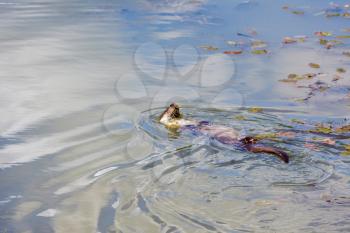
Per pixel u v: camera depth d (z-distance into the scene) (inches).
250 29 1222.9
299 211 477.1
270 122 721.6
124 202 505.0
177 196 509.7
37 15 1359.5
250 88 871.1
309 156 597.3
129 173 566.3
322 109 776.9
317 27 1240.2
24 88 855.7
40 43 1107.9
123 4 1494.8
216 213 476.7
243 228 451.5
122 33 1187.3
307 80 910.4
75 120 727.1
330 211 476.4
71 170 580.4
